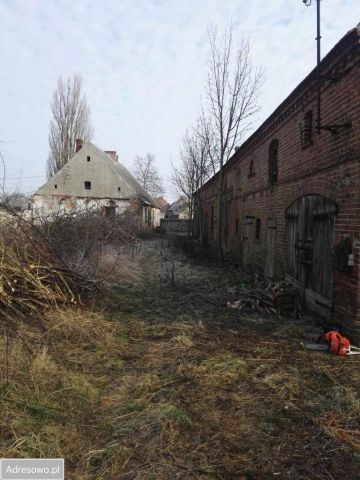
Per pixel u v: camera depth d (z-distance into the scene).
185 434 3.11
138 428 3.19
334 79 5.70
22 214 7.24
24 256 6.08
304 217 7.19
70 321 5.71
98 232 9.41
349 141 5.27
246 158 13.00
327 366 4.50
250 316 7.02
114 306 7.41
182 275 12.21
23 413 3.23
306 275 7.07
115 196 32.34
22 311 5.84
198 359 4.70
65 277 6.89
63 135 36.91
